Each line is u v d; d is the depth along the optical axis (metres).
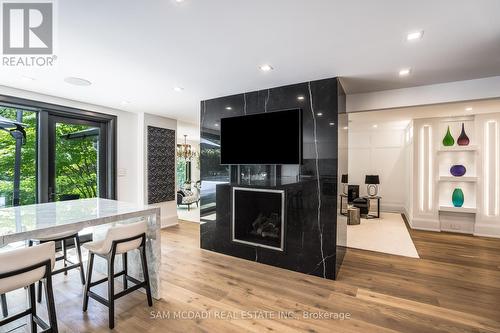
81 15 1.69
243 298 2.49
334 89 2.89
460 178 4.79
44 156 3.63
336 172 2.88
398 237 4.58
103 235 2.90
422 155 5.17
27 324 2.05
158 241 2.47
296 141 3.04
